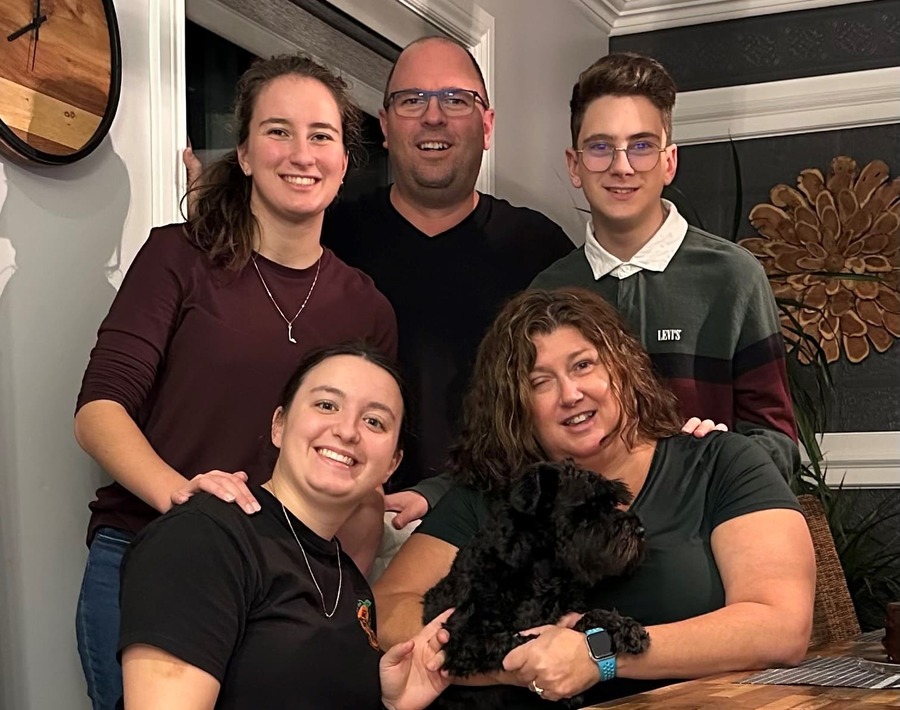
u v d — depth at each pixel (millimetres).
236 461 2158
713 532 1993
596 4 4754
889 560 4082
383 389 1854
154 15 2502
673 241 2684
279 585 1700
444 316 3014
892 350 4383
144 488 1885
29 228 2172
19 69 2094
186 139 2596
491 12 4016
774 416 2570
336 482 1788
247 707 1618
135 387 2055
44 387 2199
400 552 2150
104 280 2357
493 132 4004
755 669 1884
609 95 2607
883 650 2207
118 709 1875
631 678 1809
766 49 4637
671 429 2158
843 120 4484
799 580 1913
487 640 1822
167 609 1558
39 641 2164
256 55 3168
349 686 1735
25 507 2148
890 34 4457
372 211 3135
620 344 2115
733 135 4660
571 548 1857
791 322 4359
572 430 2049
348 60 3602
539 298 2146
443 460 2939
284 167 2229
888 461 4324
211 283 2205
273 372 2205
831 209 4512
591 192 2656
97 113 2279
